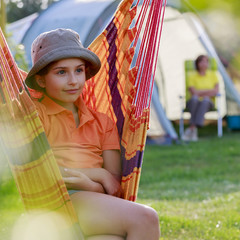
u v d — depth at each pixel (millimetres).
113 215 2557
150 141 10133
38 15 10516
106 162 3014
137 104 2992
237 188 6207
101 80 3170
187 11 11852
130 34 3127
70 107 2979
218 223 4527
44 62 2750
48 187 2557
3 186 5641
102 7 9438
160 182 6652
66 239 2566
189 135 10617
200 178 6895
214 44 13133
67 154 2848
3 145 2650
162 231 4312
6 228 4312
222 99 13023
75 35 2939
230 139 10539
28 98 2527
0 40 2670
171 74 13234
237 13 13562
